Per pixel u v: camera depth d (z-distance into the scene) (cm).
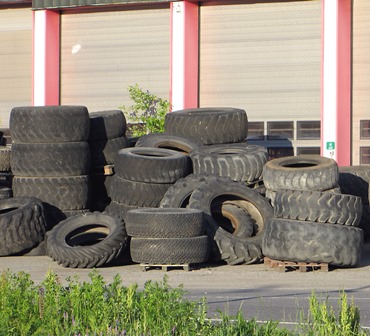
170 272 2125
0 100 3928
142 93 3681
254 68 3544
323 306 1211
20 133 2523
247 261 2225
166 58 3688
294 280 1989
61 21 3828
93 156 2645
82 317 1251
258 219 2330
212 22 3591
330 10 3384
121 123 2698
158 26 3694
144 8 3709
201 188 2322
